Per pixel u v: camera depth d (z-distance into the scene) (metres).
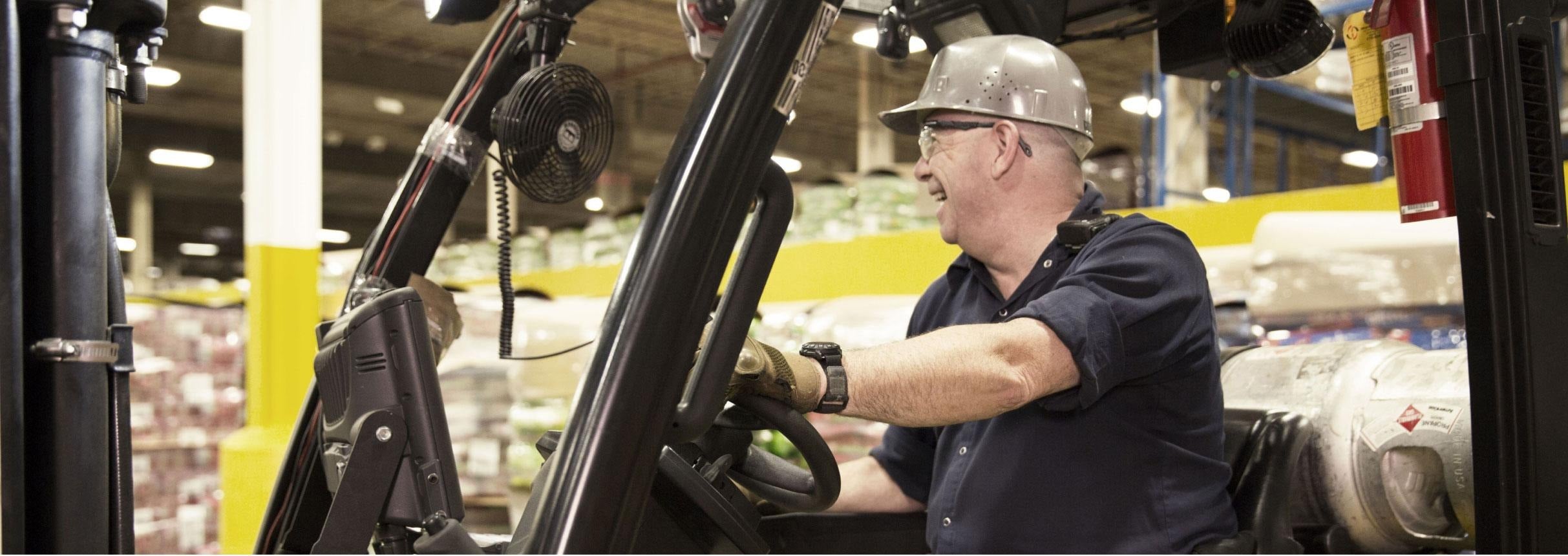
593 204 12.45
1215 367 1.62
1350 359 1.88
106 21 1.14
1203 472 1.60
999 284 1.76
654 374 1.01
